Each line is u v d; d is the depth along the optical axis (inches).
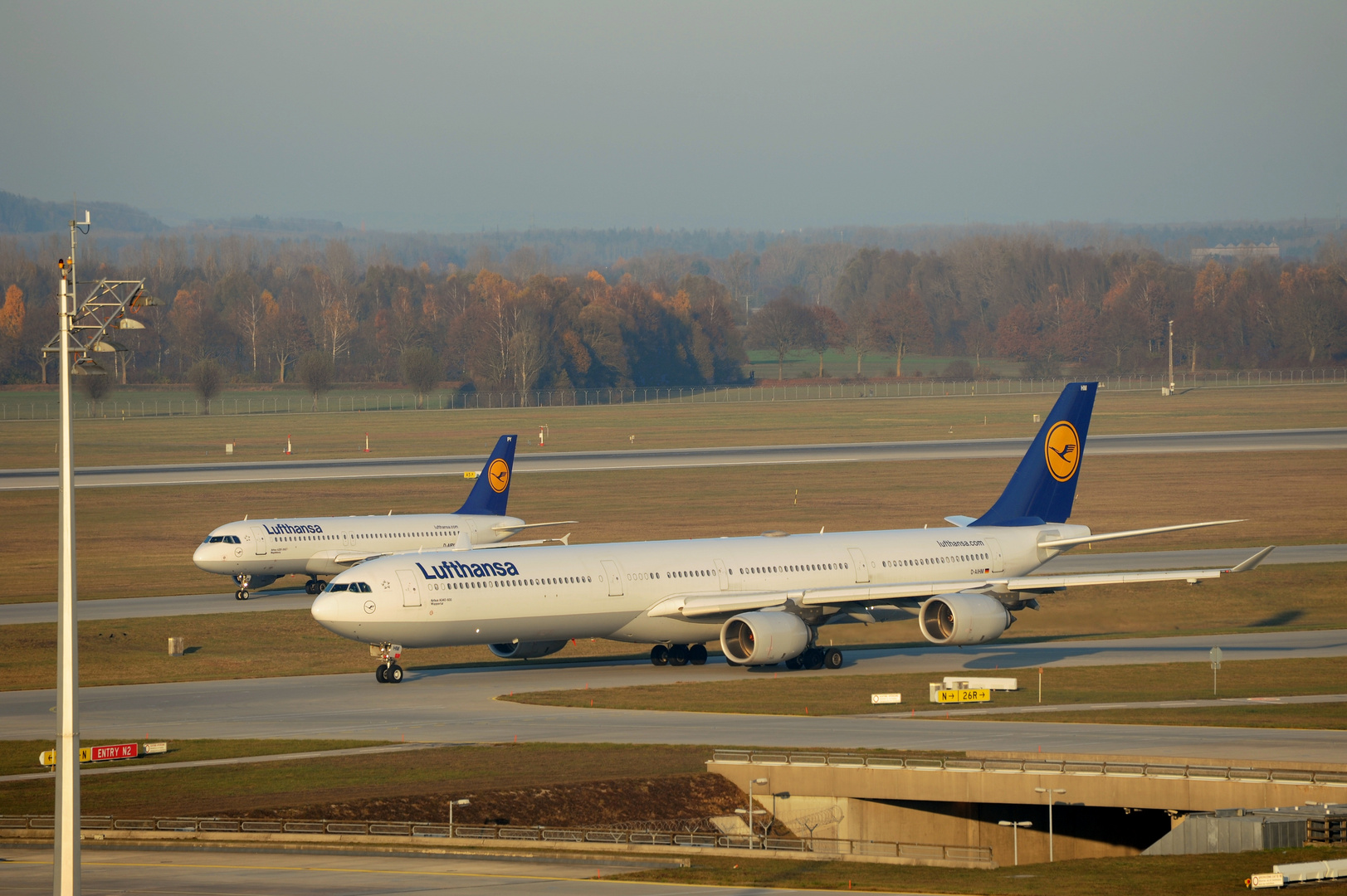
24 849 6102.4
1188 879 5359.3
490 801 6712.6
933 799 6830.7
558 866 5674.2
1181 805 6501.0
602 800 6860.2
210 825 6323.8
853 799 7022.6
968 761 6904.5
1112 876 5447.8
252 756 7834.6
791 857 6008.9
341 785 7091.5
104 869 5546.3
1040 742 7598.4
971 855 7135.8
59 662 3919.8
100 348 4084.6
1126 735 7795.3
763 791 7121.1
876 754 7258.9
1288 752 7190.0
